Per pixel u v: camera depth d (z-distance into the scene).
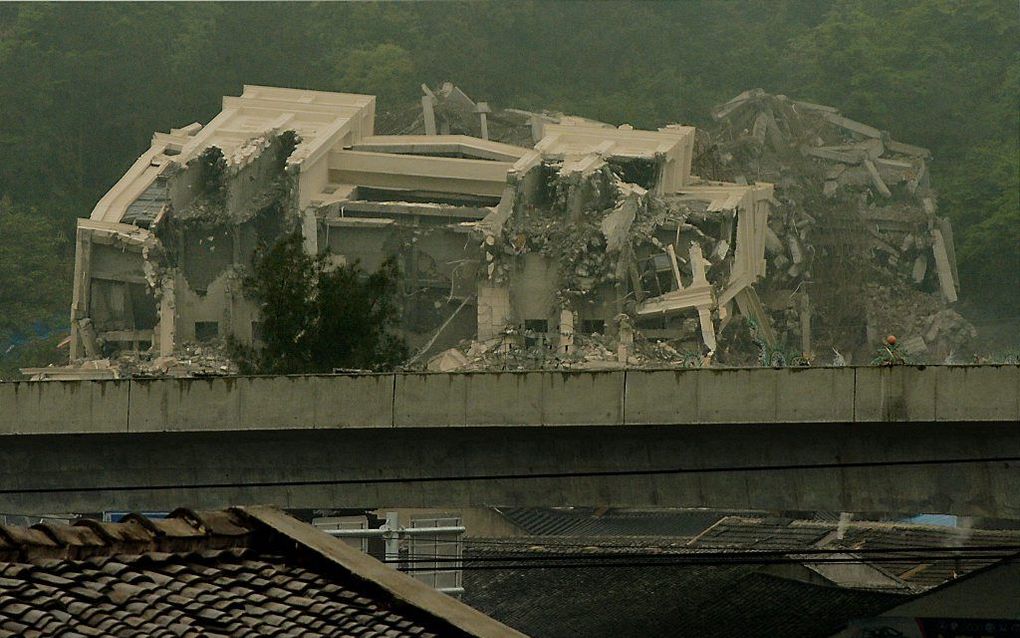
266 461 63.94
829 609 72.31
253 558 26.09
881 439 56.88
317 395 61.12
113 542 25.30
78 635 22.14
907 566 81.25
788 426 56.38
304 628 23.72
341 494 62.91
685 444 58.88
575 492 60.03
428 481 61.59
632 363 183.12
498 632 24.28
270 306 90.25
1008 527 88.25
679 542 89.88
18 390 64.69
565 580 84.88
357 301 89.94
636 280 198.50
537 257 197.75
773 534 88.19
